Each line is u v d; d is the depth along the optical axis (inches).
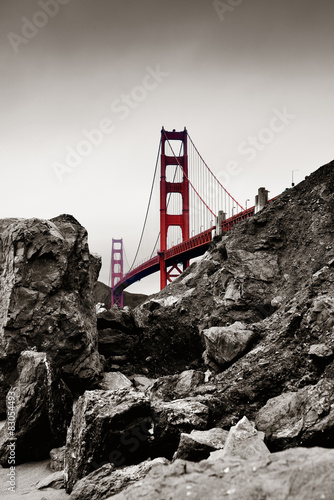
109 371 764.6
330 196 959.6
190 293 957.8
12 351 623.8
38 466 491.5
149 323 839.1
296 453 227.0
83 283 752.3
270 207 1053.2
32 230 689.0
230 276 906.7
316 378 469.1
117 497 236.4
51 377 538.6
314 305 527.8
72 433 439.5
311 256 863.7
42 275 681.0
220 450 347.6
